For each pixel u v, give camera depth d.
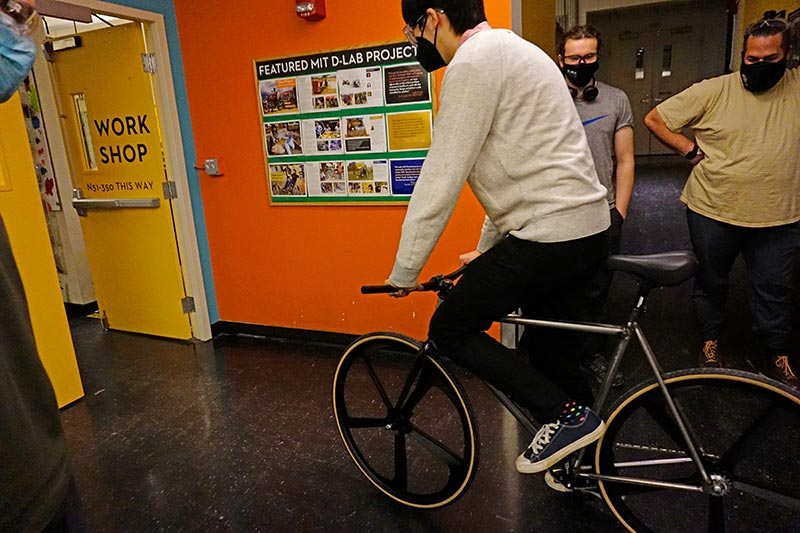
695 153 2.34
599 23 9.85
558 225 1.29
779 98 2.12
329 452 2.20
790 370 2.38
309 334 3.38
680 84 9.77
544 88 1.28
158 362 3.23
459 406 1.65
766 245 2.26
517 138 1.27
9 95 0.62
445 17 1.33
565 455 1.42
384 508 1.86
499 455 2.10
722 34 9.23
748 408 2.26
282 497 1.94
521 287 1.37
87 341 3.64
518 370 1.45
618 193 2.38
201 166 3.37
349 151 2.96
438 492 1.76
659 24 9.53
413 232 1.33
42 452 0.62
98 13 2.80
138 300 3.66
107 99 3.31
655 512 1.75
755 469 1.91
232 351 3.33
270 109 3.09
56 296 2.63
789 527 1.64
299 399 2.67
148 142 3.26
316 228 3.17
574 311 1.57
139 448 2.31
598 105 2.31
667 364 2.73
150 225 3.43
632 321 1.44
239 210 3.36
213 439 2.35
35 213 2.51
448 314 1.45
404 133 2.80
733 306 3.40
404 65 2.71
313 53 2.89
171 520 1.85
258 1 2.96
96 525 1.84
